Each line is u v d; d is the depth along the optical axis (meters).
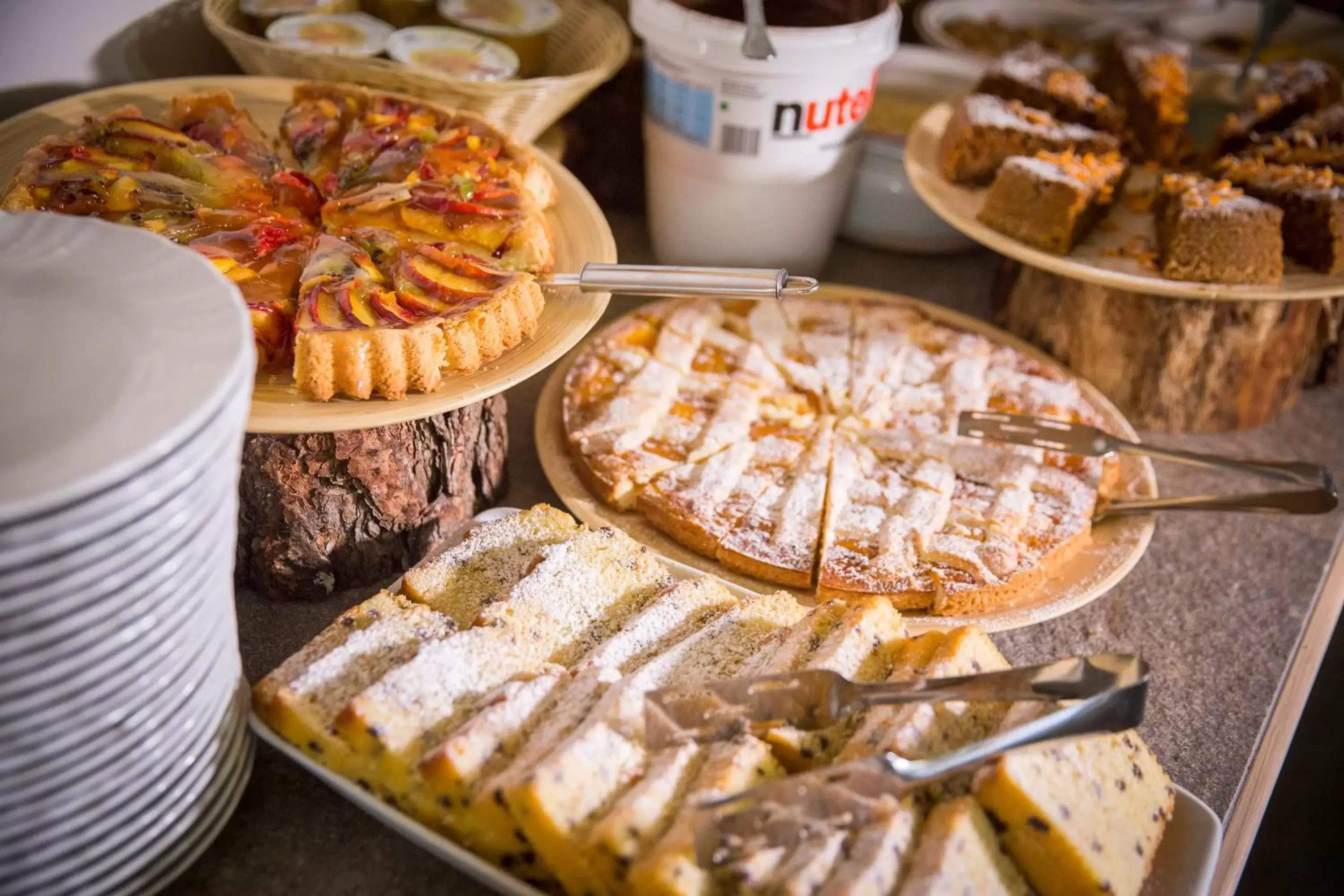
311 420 0.69
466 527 0.73
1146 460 0.85
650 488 0.79
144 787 0.56
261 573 0.75
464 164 0.83
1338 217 0.90
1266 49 1.25
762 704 0.61
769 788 0.57
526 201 0.82
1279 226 0.88
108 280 0.55
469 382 0.73
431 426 0.75
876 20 0.90
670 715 0.61
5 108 0.87
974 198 0.97
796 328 0.93
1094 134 0.98
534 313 0.76
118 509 0.46
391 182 0.83
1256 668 0.78
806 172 0.93
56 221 0.58
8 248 0.56
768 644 0.66
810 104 0.90
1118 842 0.61
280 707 0.61
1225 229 0.88
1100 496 0.82
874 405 0.86
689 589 0.69
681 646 0.65
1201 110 1.12
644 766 0.59
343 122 0.88
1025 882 0.60
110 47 0.91
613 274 0.77
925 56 1.15
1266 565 0.85
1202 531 0.87
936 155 1.01
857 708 0.61
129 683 0.53
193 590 0.54
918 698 0.61
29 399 0.50
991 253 1.10
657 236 1.00
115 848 0.57
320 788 0.67
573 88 0.91
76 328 0.54
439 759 0.58
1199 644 0.79
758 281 0.75
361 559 0.76
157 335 0.53
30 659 0.48
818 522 0.78
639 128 1.03
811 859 0.56
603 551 0.70
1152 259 0.92
